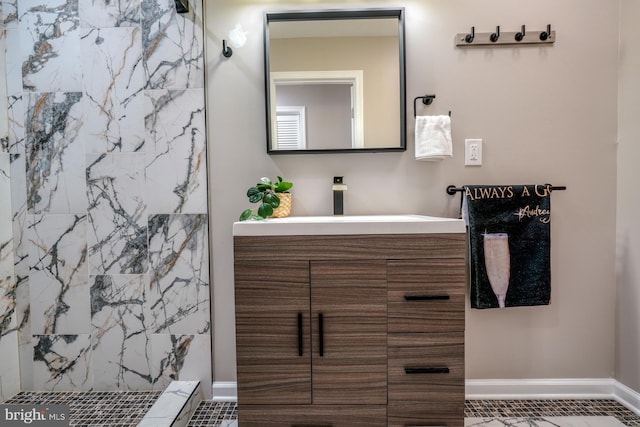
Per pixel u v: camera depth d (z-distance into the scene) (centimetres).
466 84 152
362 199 155
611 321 153
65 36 153
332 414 115
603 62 150
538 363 153
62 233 155
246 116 153
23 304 156
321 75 152
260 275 113
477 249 145
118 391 154
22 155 154
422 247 113
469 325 154
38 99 154
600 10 150
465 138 153
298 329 113
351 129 153
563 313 154
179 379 153
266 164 154
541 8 151
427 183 154
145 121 153
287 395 115
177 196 154
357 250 113
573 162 152
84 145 154
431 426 114
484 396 153
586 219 153
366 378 114
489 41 151
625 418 137
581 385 153
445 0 152
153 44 152
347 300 113
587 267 153
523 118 153
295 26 152
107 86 153
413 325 114
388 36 152
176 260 153
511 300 146
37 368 157
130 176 154
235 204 154
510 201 147
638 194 142
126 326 154
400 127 152
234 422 139
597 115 151
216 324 154
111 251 154
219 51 153
